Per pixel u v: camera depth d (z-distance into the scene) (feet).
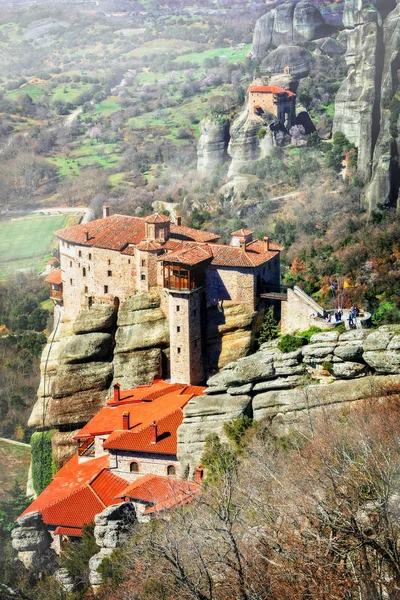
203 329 418.92
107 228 459.73
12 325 567.59
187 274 401.70
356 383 333.01
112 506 322.75
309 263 526.57
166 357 441.27
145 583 244.01
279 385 356.59
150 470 367.04
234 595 218.38
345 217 599.57
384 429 272.51
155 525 285.23
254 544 227.81
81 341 451.53
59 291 495.00
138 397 418.51
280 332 408.87
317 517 218.59
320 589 203.92
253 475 273.33
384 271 491.72
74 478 384.06
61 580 319.88
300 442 303.48
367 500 217.15
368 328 354.95
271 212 639.76
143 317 440.45
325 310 386.93
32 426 482.28
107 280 449.89
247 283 407.23
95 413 453.99
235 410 355.36
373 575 203.92
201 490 306.35
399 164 609.83
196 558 231.09
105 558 300.40
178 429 361.51
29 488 443.32
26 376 522.88
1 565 349.41
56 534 355.36
